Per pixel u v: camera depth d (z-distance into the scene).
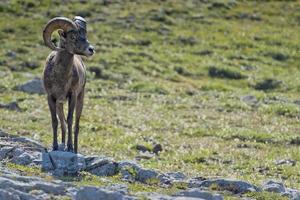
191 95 152.88
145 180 65.31
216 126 119.19
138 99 142.50
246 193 63.00
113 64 172.88
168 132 113.25
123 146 96.88
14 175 59.16
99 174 66.62
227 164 89.81
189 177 68.88
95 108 129.62
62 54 71.69
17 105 123.62
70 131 72.62
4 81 149.62
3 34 192.50
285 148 104.38
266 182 68.38
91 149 93.44
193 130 114.25
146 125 117.44
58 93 72.31
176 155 93.69
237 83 171.25
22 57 174.62
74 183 60.03
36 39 191.00
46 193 55.56
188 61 184.12
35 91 142.12
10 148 70.19
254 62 190.00
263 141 108.88
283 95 156.88
